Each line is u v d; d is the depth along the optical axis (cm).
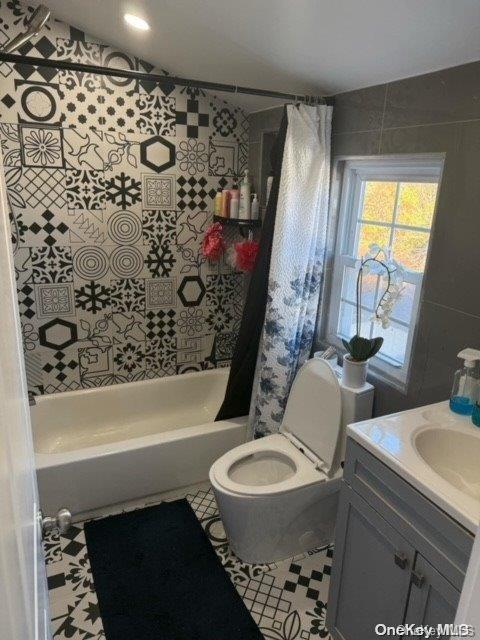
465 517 115
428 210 198
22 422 84
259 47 201
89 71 190
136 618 187
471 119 161
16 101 240
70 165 259
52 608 190
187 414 323
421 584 131
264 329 244
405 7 142
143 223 287
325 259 249
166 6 187
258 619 187
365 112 209
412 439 148
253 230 303
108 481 237
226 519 206
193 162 290
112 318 297
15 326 88
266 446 226
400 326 216
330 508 215
